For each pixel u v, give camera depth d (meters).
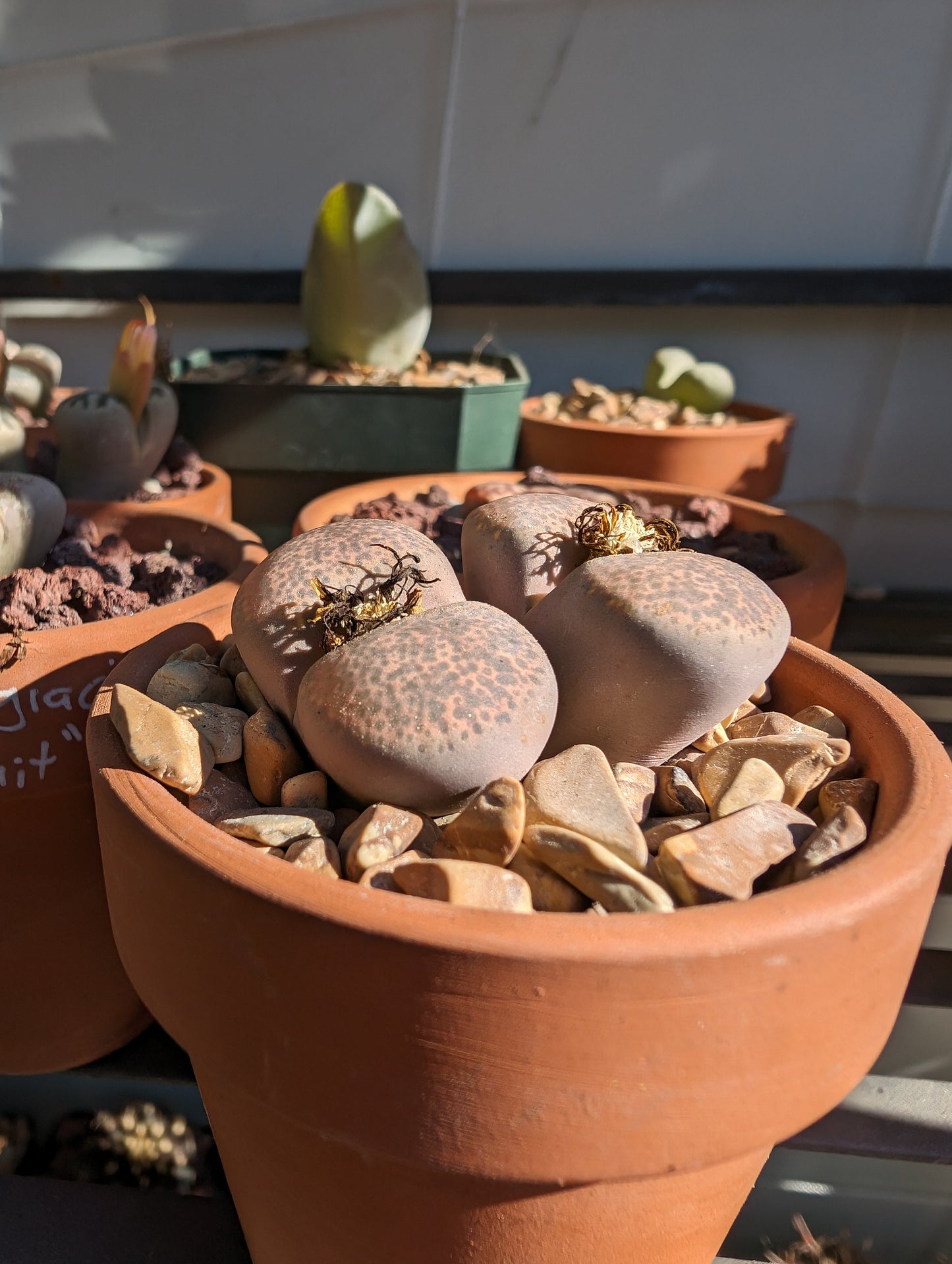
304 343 0.36
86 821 0.16
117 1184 0.21
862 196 0.34
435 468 0.27
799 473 0.37
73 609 0.16
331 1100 0.09
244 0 0.32
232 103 0.33
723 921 0.08
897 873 0.09
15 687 0.15
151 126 0.34
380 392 0.26
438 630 0.11
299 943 0.09
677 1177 0.10
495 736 0.10
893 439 0.36
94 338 0.36
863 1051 0.10
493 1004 0.08
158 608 0.16
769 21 0.32
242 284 0.34
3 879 0.15
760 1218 0.21
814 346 0.36
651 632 0.12
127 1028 0.18
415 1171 0.10
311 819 0.11
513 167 0.34
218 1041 0.10
